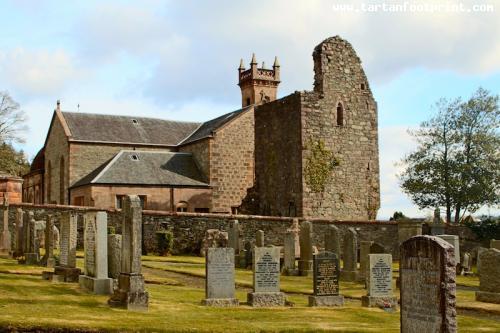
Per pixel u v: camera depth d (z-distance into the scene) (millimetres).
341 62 49625
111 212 40250
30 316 15094
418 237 11773
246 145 60062
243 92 78500
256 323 16484
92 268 19969
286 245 31547
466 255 34562
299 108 47750
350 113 49438
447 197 53719
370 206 49281
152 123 66375
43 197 68062
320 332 15703
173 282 25578
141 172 56031
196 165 60281
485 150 53500
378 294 20969
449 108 54500
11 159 82938
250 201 51906
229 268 19812
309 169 47312
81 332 14297
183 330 14898
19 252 31125
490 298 22641
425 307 11531
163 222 41250
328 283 20531
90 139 60000
